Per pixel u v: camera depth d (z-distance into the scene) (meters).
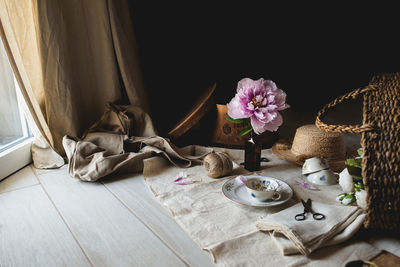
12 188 1.38
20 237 1.04
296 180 1.34
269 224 0.96
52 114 1.65
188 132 1.95
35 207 1.23
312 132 1.44
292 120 2.43
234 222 1.06
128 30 1.95
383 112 0.88
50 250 0.97
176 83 2.64
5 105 1.51
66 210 1.20
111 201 1.26
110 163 1.44
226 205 1.17
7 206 1.23
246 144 1.43
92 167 1.43
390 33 3.50
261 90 1.27
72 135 1.70
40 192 1.34
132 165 1.50
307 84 3.41
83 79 1.81
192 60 2.71
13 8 1.50
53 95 1.63
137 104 1.98
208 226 1.05
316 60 3.52
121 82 2.02
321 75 3.54
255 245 0.94
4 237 1.04
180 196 1.25
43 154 1.62
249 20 3.01
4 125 1.50
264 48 3.22
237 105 1.29
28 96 1.50
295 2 3.22
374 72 3.57
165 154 1.52
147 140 1.63
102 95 1.89
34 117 1.54
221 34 2.86
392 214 0.88
